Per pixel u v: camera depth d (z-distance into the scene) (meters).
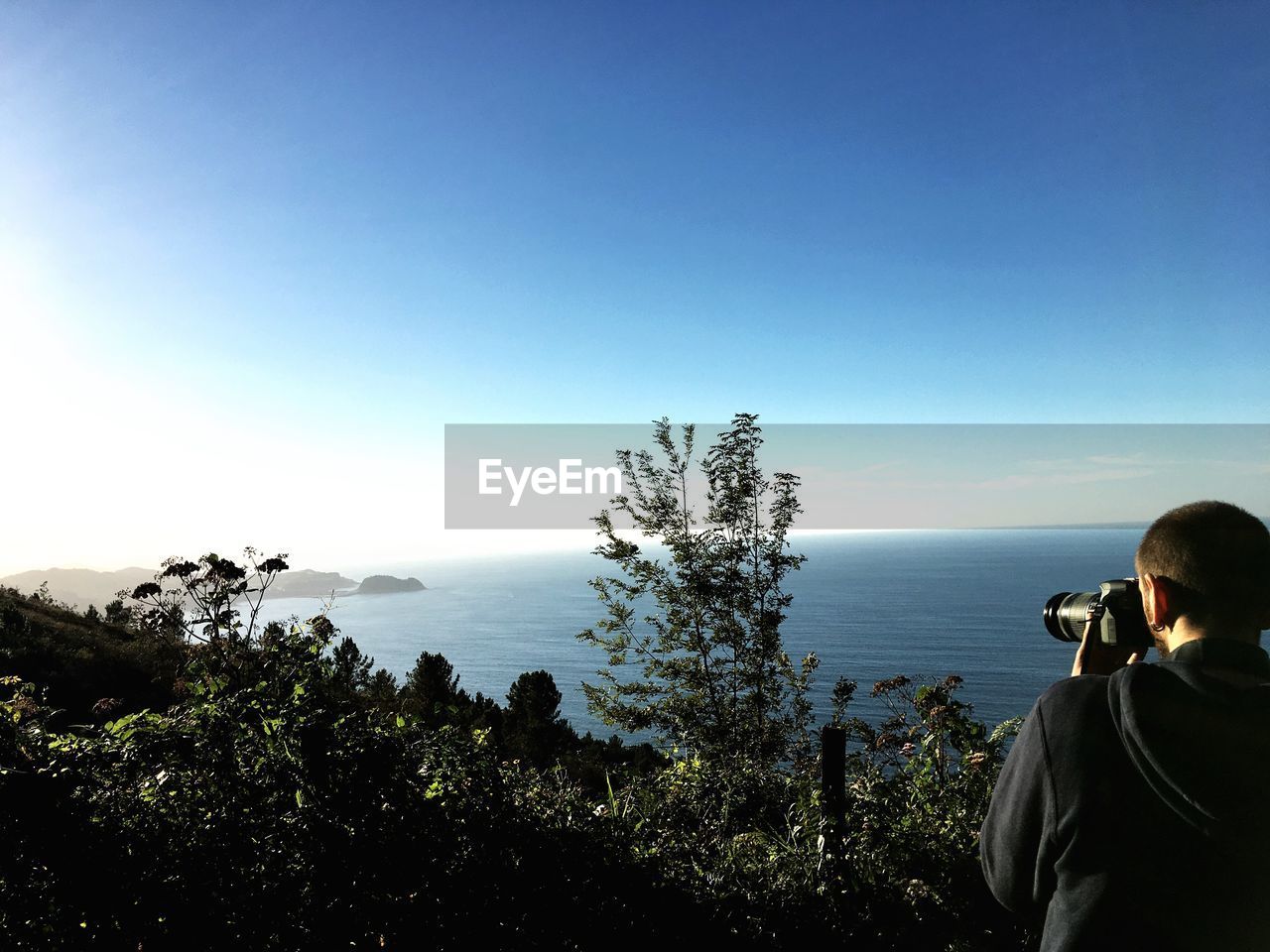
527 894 2.82
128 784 2.52
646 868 3.16
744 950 3.02
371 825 2.61
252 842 2.49
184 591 3.66
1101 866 1.22
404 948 2.58
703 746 8.02
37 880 2.27
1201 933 1.14
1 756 2.36
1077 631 1.78
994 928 3.24
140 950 2.30
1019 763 1.40
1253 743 1.14
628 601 9.02
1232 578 1.28
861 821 3.70
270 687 2.96
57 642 14.52
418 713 3.34
